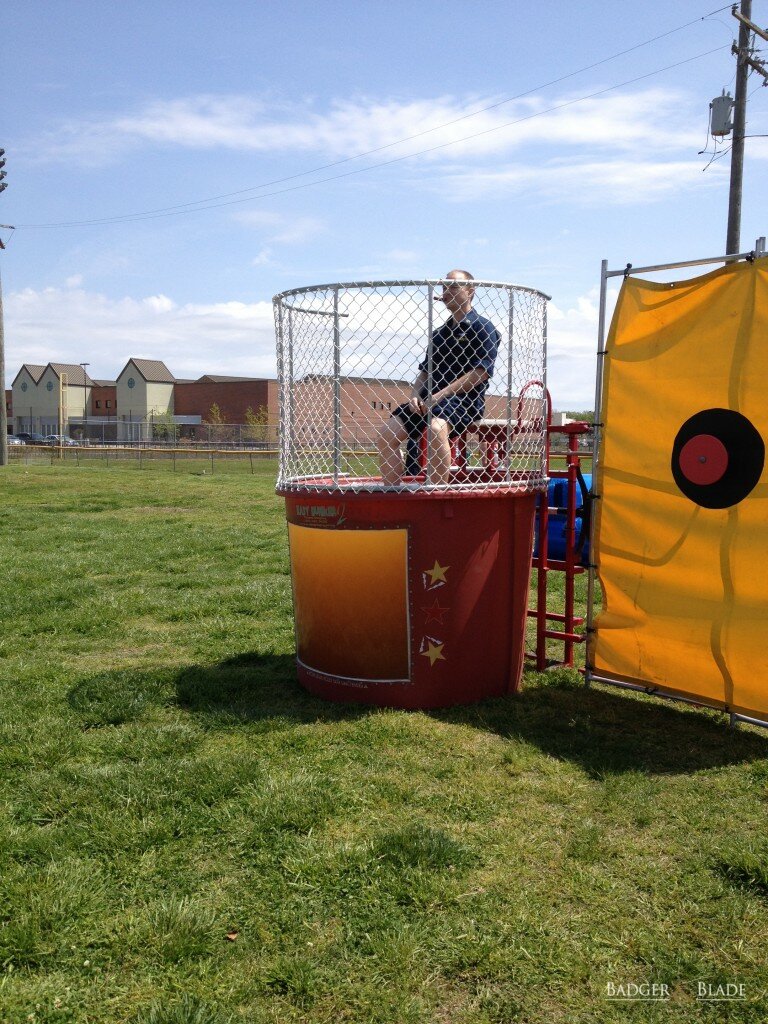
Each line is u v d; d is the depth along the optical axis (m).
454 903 3.08
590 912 3.04
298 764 4.25
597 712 5.11
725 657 4.75
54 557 10.67
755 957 2.80
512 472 5.29
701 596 4.84
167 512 16.39
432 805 3.83
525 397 5.37
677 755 4.46
